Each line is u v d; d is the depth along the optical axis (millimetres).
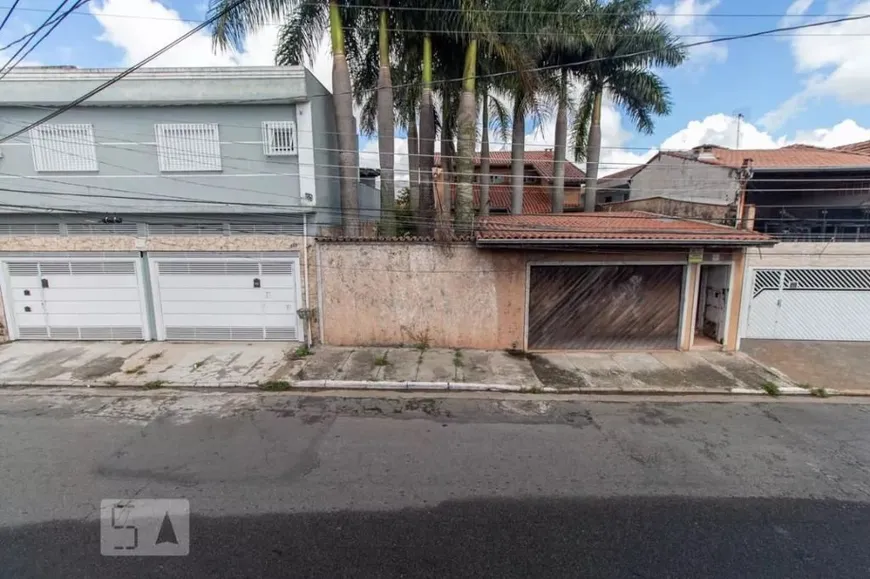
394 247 10484
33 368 9141
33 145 11523
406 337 10828
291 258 10641
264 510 4484
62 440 6094
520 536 4129
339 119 11383
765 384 8641
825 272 11477
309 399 7863
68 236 10648
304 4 11305
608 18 14398
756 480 5223
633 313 10781
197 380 8586
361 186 16406
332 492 4832
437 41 12281
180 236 10688
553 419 7055
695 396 8258
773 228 14664
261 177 11766
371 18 11898
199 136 11594
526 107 12609
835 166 13125
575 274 10641
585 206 17297
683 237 9977
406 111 15016
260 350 10422
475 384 8516
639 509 4594
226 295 10914
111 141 11594
